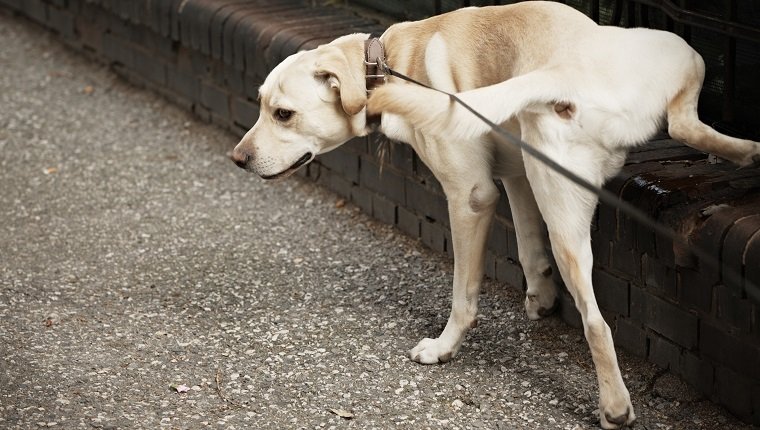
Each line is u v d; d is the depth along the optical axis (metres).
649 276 3.16
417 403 3.14
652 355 3.21
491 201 3.20
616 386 3.02
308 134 3.21
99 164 4.34
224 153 4.39
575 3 3.57
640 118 2.96
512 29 3.10
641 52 2.99
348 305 3.53
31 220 4.00
